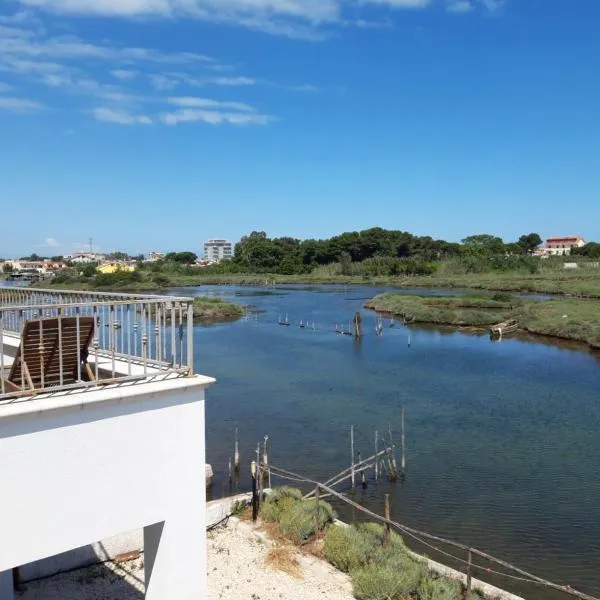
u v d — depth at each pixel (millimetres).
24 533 6395
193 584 7801
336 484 20281
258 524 14828
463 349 46125
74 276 113875
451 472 21203
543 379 35562
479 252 145625
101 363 8773
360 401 30734
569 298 78188
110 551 12445
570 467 21516
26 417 6324
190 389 7574
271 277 137875
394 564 12367
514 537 16484
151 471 7312
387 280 121812
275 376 36594
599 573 14641
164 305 8688
